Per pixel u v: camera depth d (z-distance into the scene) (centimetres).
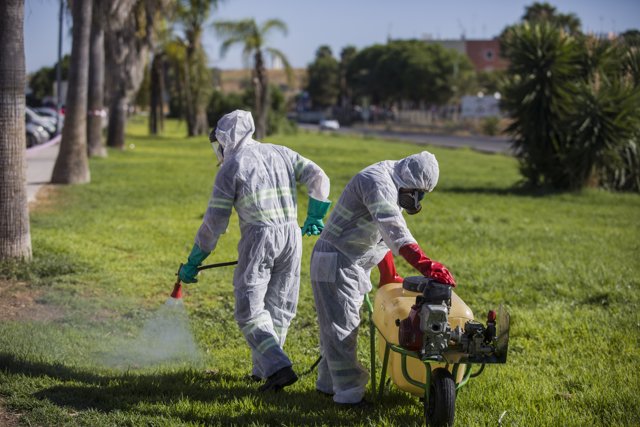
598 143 2197
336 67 11519
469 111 7969
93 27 2439
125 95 3266
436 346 441
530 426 490
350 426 480
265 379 563
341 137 5794
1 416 472
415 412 506
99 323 720
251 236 523
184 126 6456
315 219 561
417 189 488
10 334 652
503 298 884
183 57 4819
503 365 630
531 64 2245
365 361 634
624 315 803
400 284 528
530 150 2298
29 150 2734
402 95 9269
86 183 1955
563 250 1221
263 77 4212
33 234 1162
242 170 523
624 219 1675
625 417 511
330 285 506
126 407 494
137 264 995
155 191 1853
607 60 2305
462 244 1259
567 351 678
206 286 890
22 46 870
